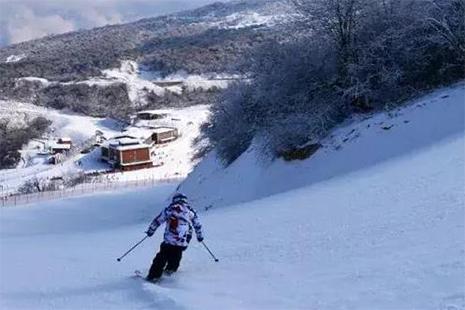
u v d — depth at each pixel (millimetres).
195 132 119812
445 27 27578
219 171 36062
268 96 33188
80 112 158750
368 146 25203
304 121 28938
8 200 47469
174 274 9867
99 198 45125
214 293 8383
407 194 14703
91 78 192875
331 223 13516
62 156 106375
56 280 10414
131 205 40781
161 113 137125
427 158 19531
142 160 94125
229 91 39219
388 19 29969
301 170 27656
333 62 31141
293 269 9430
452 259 7832
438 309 6188
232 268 10188
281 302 7516
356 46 30000
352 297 7195
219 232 15414
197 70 196250
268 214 17391
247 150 33719
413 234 10031
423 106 25141
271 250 11555
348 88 29078
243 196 30281
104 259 12719
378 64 29156
